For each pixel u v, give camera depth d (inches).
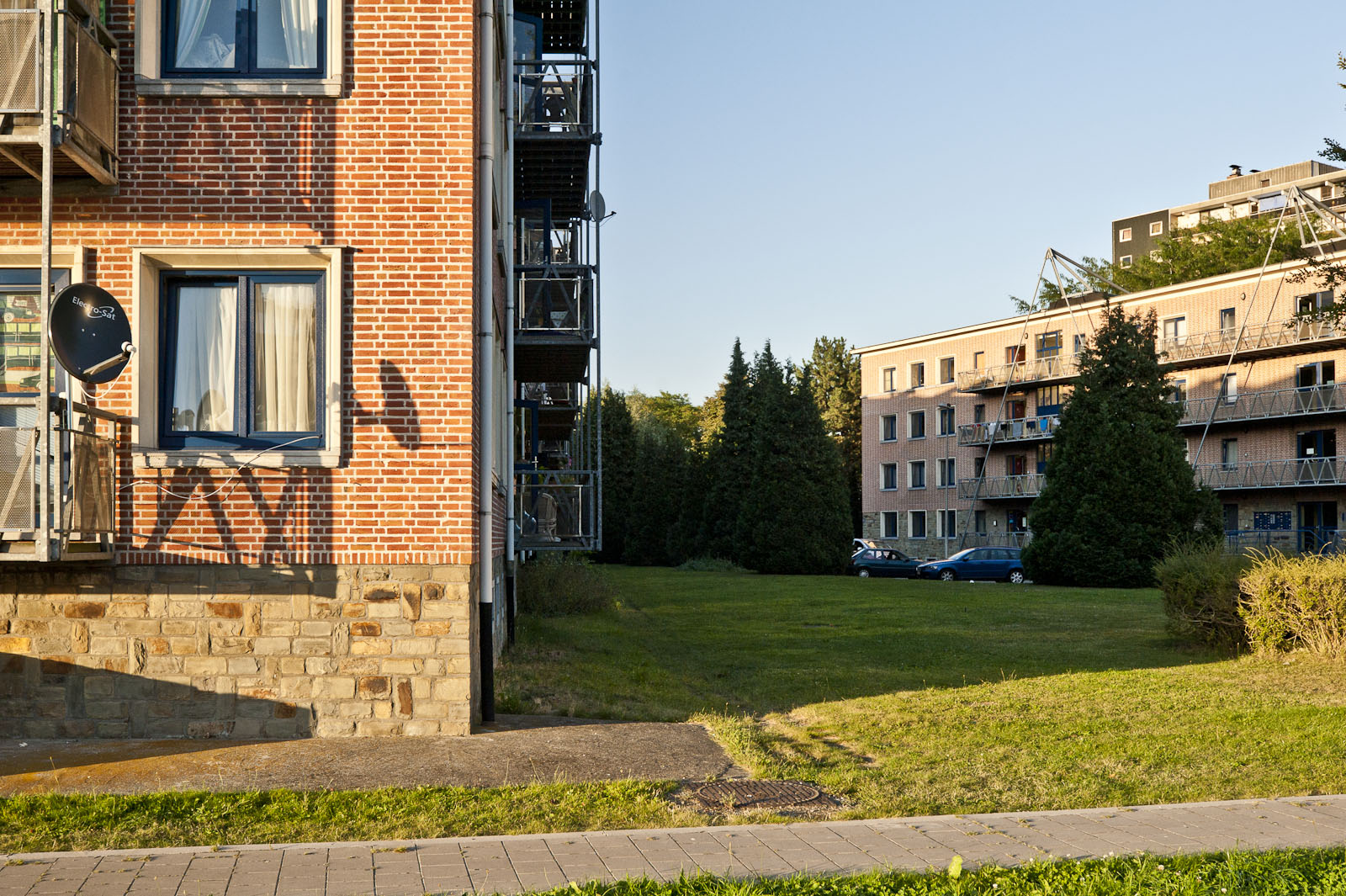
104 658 398.3
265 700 399.9
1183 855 246.2
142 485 401.4
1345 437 1651.1
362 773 341.4
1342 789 322.7
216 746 382.6
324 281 414.9
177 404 412.5
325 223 410.3
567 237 875.4
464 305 411.8
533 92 777.6
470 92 415.8
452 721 401.4
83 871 236.5
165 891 222.8
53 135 362.3
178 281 416.2
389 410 408.5
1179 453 1446.9
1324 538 1672.0
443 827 276.8
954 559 1710.1
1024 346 2160.4
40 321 410.9
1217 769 345.4
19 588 398.0
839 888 220.7
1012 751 371.6
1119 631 772.6
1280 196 2945.4
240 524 402.9
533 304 751.1
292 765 352.8
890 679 559.2
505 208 623.5
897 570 1839.3
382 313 410.3
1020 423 2116.1
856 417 3036.4
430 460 408.2
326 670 401.4
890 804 301.3
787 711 468.4
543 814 289.4
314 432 411.5
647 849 255.4
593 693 503.8
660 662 646.5
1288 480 1694.1
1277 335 1702.8
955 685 534.9
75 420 397.4
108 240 405.7
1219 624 640.4
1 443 360.2
